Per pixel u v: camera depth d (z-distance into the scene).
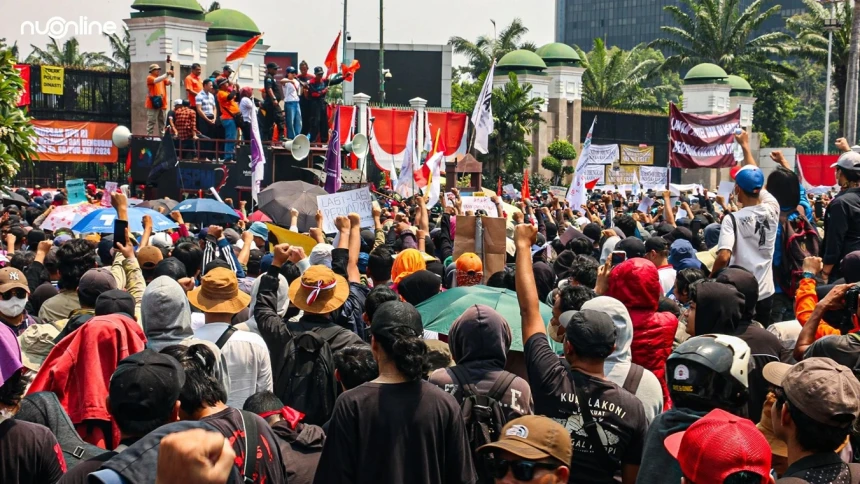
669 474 3.80
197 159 23.67
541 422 3.54
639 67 62.44
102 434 4.75
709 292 5.31
